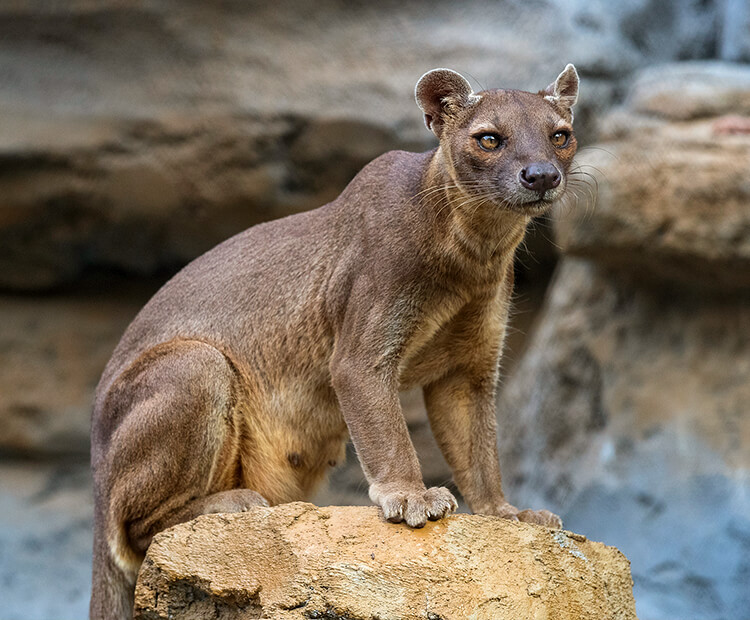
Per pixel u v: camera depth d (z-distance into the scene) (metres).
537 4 14.30
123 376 7.04
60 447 15.22
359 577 5.48
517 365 16.16
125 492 6.74
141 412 6.74
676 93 13.12
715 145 12.38
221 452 6.84
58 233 14.52
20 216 14.17
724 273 12.59
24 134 13.58
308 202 14.19
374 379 6.48
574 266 14.61
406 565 5.55
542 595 5.75
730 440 12.61
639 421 13.24
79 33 13.75
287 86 13.86
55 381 15.20
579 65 13.98
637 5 14.83
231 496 6.68
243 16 14.03
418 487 6.19
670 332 13.52
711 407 12.85
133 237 14.83
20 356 15.22
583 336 14.12
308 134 13.84
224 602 5.70
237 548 5.77
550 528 6.12
